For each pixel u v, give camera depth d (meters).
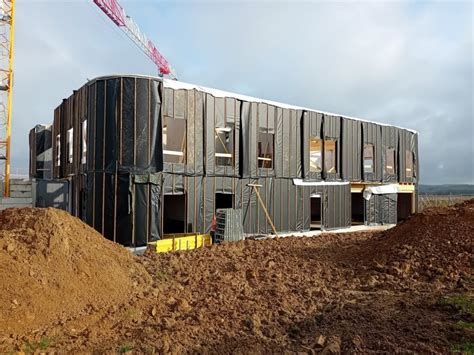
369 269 8.78
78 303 5.34
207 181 13.99
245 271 8.42
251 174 15.34
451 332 5.05
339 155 19.14
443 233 9.43
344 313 5.95
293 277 8.13
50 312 4.93
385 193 21.75
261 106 15.85
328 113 18.72
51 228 6.14
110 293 5.92
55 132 19.62
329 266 9.17
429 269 8.24
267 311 5.95
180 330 5.03
